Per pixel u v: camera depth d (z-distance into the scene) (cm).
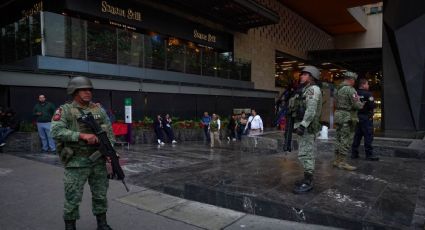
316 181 538
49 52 1407
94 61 1575
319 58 3844
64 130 349
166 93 1948
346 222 378
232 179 562
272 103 3016
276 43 3238
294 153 876
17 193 569
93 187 382
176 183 610
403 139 998
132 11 1861
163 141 1573
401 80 1422
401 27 1325
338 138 643
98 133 366
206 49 2491
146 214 465
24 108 1334
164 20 2067
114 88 1645
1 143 1067
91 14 1642
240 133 1886
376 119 3073
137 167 852
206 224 424
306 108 468
